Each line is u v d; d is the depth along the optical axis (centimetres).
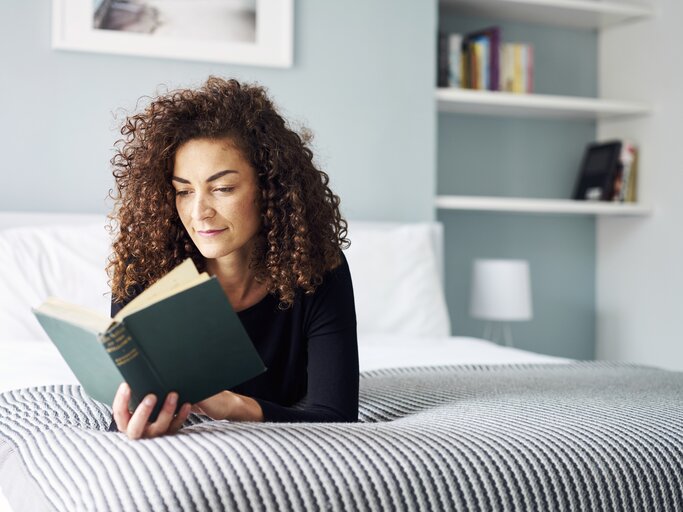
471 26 370
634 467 108
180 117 124
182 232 132
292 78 318
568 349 394
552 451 107
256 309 133
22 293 241
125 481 91
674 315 357
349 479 95
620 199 370
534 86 384
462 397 147
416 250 298
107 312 250
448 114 368
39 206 291
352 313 136
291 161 130
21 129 288
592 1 356
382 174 328
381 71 328
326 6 321
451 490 97
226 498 90
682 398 152
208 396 108
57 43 288
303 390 140
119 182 137
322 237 134
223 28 307
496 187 377
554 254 390
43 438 113
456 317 373
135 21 298
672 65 358
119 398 101
